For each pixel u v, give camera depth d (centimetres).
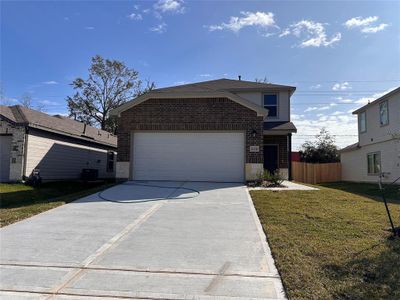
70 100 3972
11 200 1205
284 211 905
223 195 1159
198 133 1518
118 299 421
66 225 771
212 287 455
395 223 780
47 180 1802
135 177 1527
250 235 694
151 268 520
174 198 1101
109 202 1036
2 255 574
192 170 1508
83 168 2228
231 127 1496
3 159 1616
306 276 479
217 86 2138
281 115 2031
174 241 655
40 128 1691
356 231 712
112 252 593
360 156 2603
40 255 575
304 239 653
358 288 442
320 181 2828
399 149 2000
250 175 1466
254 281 474
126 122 1541
